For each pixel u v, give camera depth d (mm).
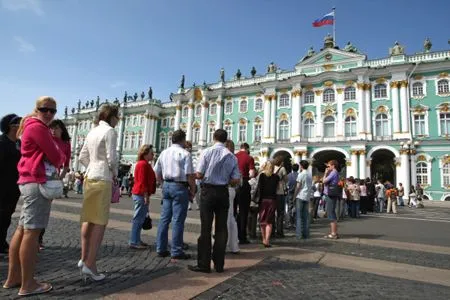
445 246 8930
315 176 16391
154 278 5164
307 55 43688
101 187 5102
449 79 33844
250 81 46812
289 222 12789
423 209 26250
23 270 4305
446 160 32656
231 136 47031
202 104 50281
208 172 5789
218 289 4766
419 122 34844
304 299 4469
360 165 35125
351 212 17406
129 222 11289
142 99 60125
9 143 6359
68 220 10961
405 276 5738
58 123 6812
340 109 38469
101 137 5270
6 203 6387
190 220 12773
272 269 5918
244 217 8586
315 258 6855
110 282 4906
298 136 39906
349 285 5105
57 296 4285
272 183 8227
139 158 7738
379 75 37125
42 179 4484
